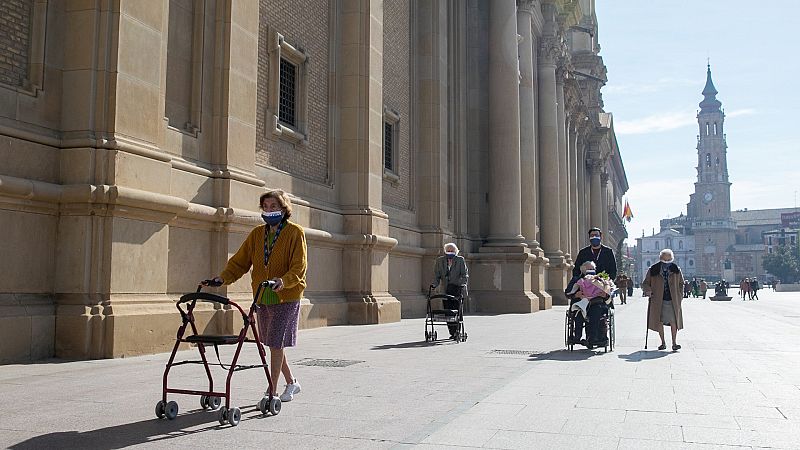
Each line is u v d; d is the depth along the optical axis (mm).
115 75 9523
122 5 9656
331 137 17000
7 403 6121
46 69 9359
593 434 5262
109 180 9281
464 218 25766
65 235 9180
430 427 5426
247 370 8297
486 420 5715
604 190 66188
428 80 22797
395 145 20875
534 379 8086
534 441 5023
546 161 35688
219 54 12109
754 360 10336
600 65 58438
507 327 17328
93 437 4945
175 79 11383
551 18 36594
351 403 6395
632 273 121812
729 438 5188
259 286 5824
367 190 17219
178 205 10258
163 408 5586
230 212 11609
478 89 27484
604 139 62594
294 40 15484
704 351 11742
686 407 6395
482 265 25969
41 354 8773
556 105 37375
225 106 12039
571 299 11766
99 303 9094
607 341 11508
